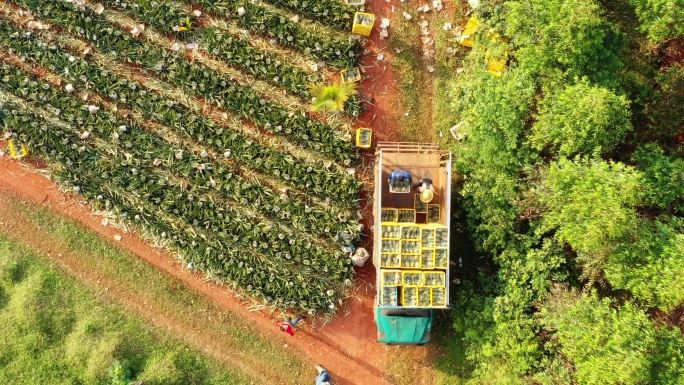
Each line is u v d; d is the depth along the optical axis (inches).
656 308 550.0
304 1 668.7
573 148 512.1
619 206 480.1
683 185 512.4
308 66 671.8
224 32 671.1
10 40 662.5
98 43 663.8
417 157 610.5
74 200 661.9
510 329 557.9
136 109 663.1
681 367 474.6
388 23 676.1
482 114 562.6
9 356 636.1
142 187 655.8
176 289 659.4
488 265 642.8
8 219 661.3
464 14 676.7
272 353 657.6
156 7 666.8
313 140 663.8
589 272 532.4
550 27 503.5
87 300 654.5
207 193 661.9
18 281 654.5
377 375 658.8
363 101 673.6
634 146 571.5
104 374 631.8
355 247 661.3
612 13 570.9
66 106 660.1
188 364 649.6
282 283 653.9
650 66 591.5
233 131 666.2
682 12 503.2
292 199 661.9
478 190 581.3
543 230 554.3
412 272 580.4
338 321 662.5
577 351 504.1
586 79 513.0
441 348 657.0
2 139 660.7
